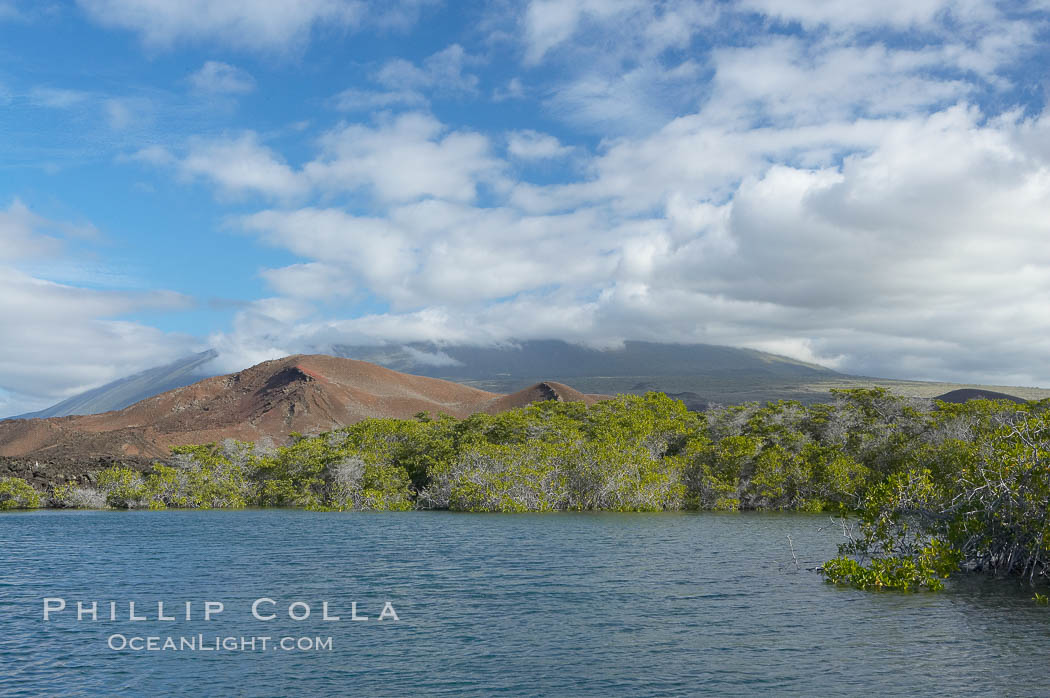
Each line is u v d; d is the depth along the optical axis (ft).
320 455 243.40
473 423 258.16
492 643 59.72
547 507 208.74
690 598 75.77
